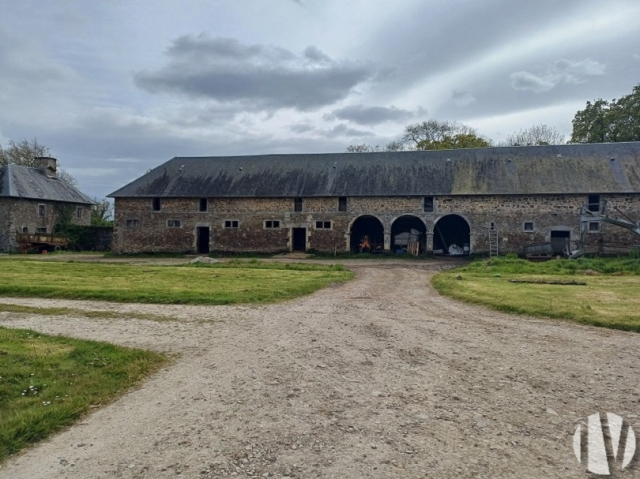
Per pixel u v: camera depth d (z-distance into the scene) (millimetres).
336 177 31328
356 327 8562
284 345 7289
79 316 9664
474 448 3900
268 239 31141
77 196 41844
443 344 7324
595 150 29031
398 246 31938
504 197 27984
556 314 9477
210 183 32594
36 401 4926
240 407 4832
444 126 50688
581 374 5820
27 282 14188
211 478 3479
